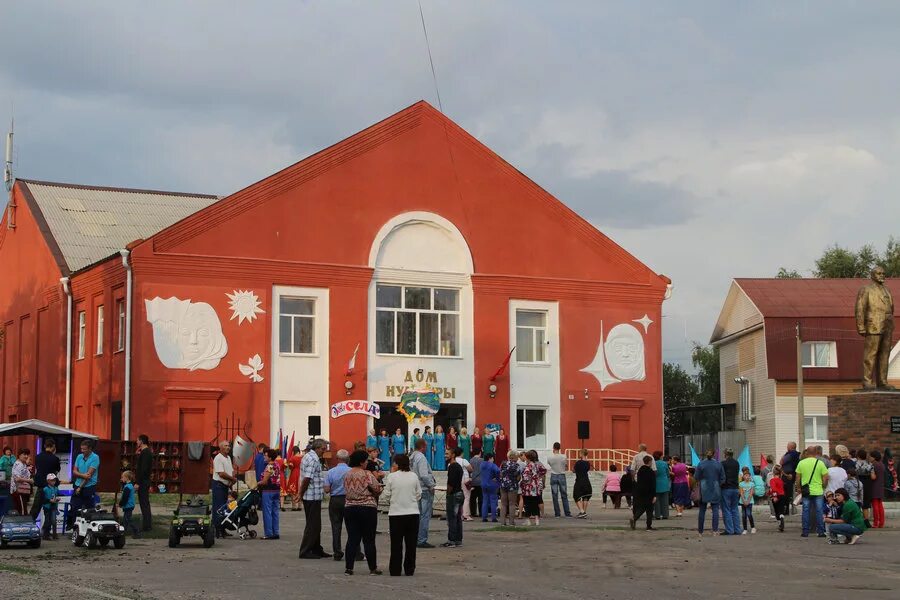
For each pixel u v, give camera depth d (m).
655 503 33.72
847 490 26.06
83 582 17.62
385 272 46.41
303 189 45.31
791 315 59.03
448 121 48.06
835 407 34.97
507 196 48.91
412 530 19.33
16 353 54.69
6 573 18.70
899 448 33.75
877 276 34.97
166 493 36.88
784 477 30.70
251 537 25.67
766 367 58.97
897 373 57.28
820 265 86.06
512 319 48.53
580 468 34.59
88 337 46.50
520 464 31.36
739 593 17.34
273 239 44.66
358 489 19.38
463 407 47.28
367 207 46.31
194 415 43.00
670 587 18.02
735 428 63.56
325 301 45.41
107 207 55.16
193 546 23.80
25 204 54.19
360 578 18.80
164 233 42.97
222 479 25.58
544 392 48.72
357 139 46.31
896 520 31.38
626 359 50.28
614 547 24.44
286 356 44.53
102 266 45.12
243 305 43.91
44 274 51.19
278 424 44.19
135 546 23.77
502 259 48.53
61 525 27.36
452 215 47.81
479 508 34.09
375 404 45.47
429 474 24.38
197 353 43.06
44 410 50.88
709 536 27.16
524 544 25.16
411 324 46.91
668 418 96.00
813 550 23.81
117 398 43.25
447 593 16.98
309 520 21.80
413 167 47.31
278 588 17.27
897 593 17.44
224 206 44.00
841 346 58.91
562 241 49.69
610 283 50.25
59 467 25.62
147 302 42.59
